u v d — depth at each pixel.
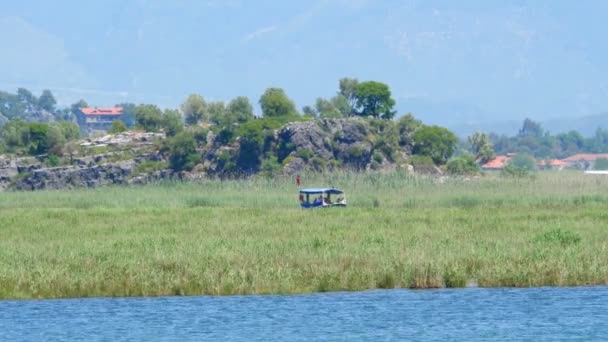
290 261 193.75
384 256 197.75
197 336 153.38
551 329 156.12
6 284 179.12
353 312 166.62
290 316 164.50
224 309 169.12
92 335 153.88
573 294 178.38
